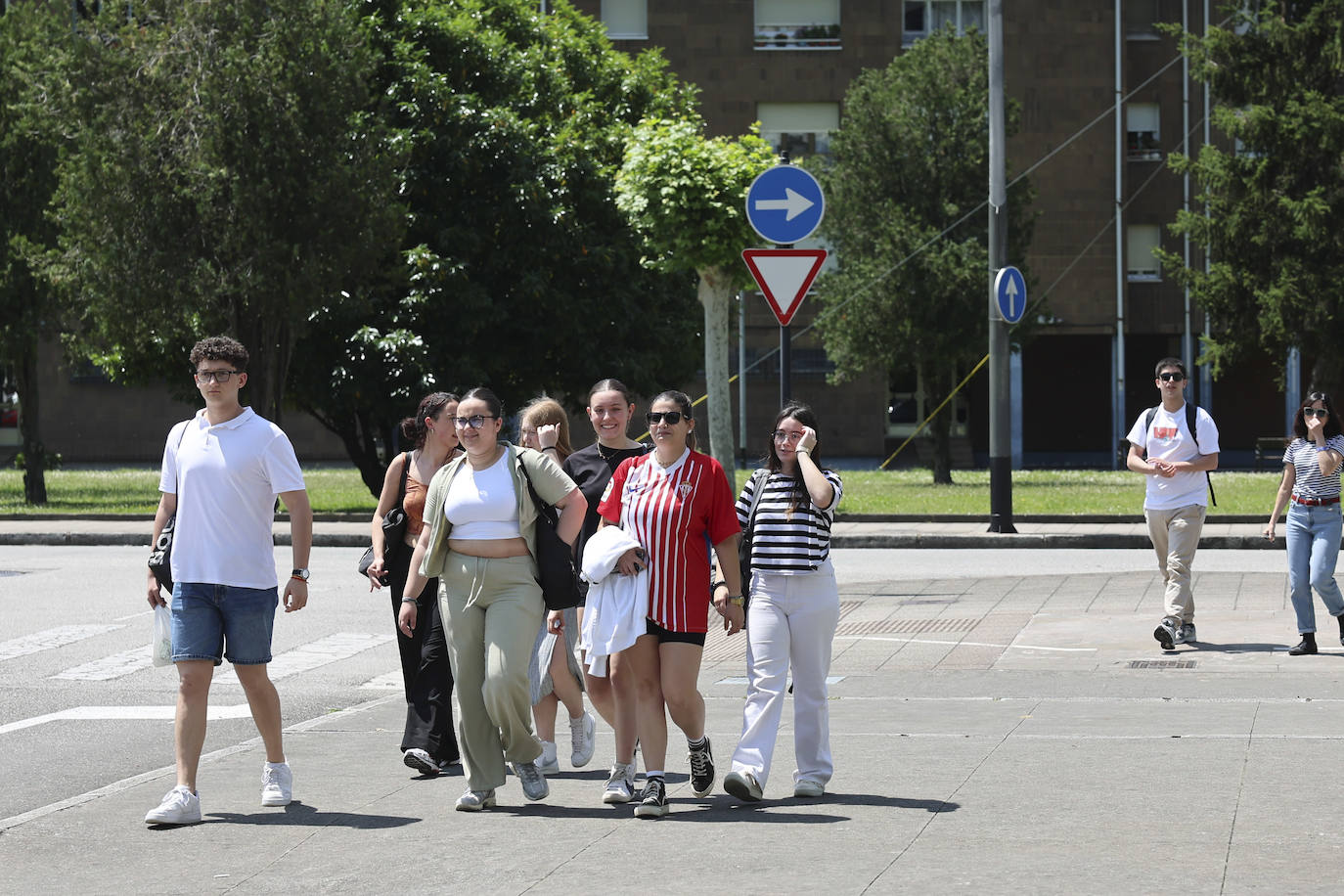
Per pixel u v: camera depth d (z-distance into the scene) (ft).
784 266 59.98
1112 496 132.77
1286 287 157.89
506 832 31.45
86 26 115.34
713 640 63.21
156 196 113.50
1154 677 51.03
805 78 219.61
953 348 158.81
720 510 33.50
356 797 35.22
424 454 39.24
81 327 132.05
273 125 113.19
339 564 90.84
